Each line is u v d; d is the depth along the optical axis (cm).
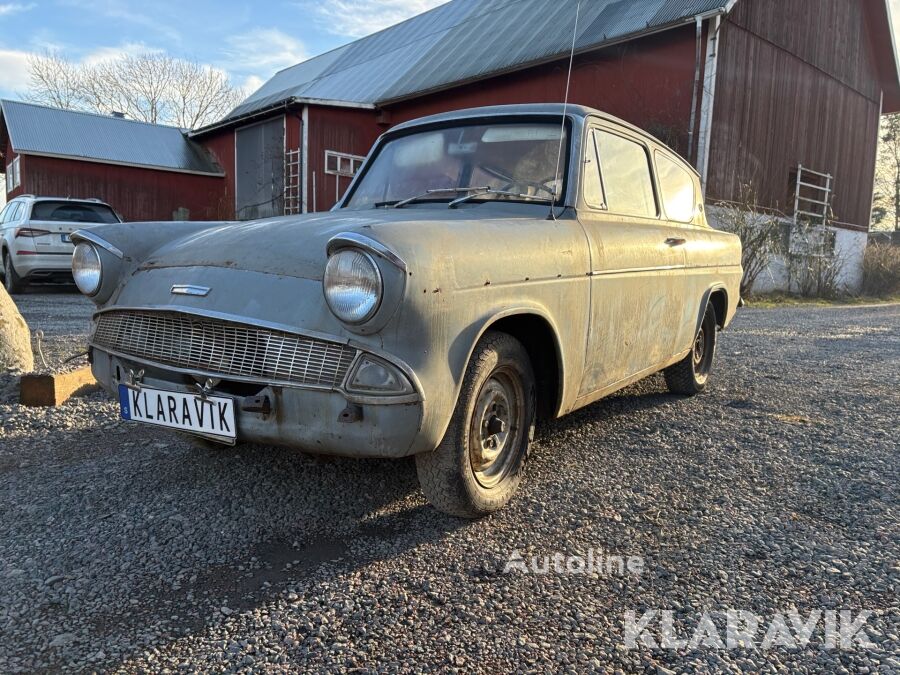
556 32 1642
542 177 323
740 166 1464
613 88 1499
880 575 228
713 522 269
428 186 348
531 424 285
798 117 1639
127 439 359
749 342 771
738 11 1405
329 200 1981
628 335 342
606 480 312
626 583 221
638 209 377
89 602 208
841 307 1429
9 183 2691
